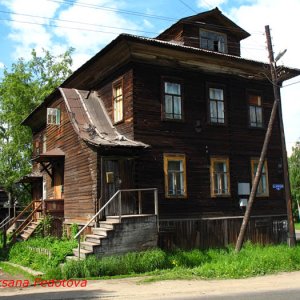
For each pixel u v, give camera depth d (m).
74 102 20.95
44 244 18.14
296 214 62.69
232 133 21.50
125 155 18.16
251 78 22.61
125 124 19.03
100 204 17.47
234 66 21.61
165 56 19.64
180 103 20.03
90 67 21.16
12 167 37.00
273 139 23.22
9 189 37.12
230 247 19.53
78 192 19.61
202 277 13.81
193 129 20.14
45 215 21.16
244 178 21.53
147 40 18.02
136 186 18.05
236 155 21.45
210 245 19.28
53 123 22.86
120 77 19.77
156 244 16.39
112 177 17.78
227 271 14.47
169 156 19.12
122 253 15.52
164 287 12.05
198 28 22.86
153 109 19.08
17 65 40.50
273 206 22.42
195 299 10.12
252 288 11.88
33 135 33.09
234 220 20.48
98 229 16.05
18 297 10.83
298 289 11.63
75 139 20.39
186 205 19.20
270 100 23.42
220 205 20.36
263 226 21.62
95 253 14.97
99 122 20.19
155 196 16.86
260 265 15.39
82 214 18.94
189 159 19.75
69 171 20.98
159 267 15.45
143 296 10.63
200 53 19.77
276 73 20.09
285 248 18.66
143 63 19.16
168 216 18.58
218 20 23.47
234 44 24.06
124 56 19.27
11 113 37.38
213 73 21.39
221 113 21.42
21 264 16.53
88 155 18.73
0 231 26.86
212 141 20.69
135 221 16.02
